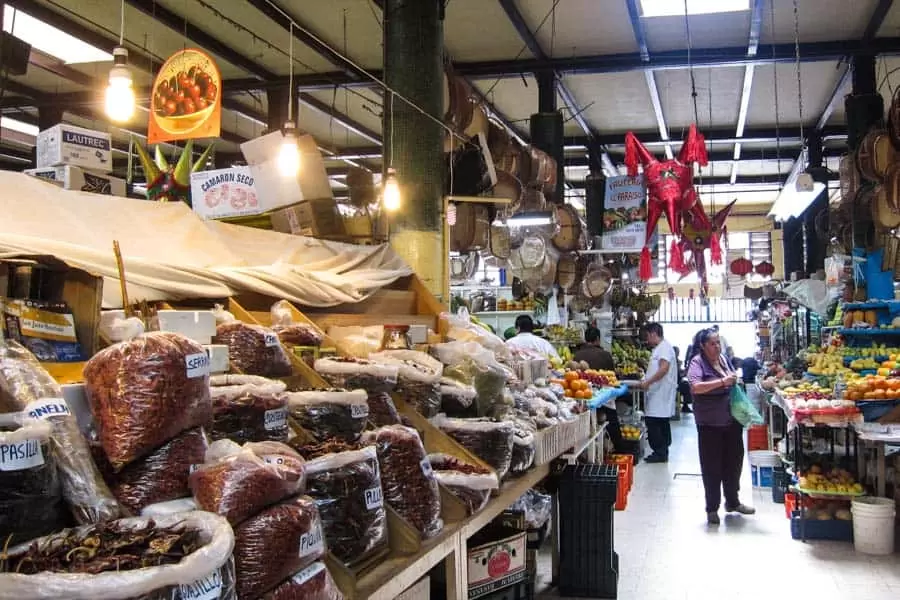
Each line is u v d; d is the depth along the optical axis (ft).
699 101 35.99
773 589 15.83
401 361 11.09
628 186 34.06
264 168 15.46
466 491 9.60
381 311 15.28
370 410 9.43
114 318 7.14
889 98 35.88
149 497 5.56
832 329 31.50
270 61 29.71
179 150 41.09
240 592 5.36
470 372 12.46
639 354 47.16
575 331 37.40
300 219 15.39
